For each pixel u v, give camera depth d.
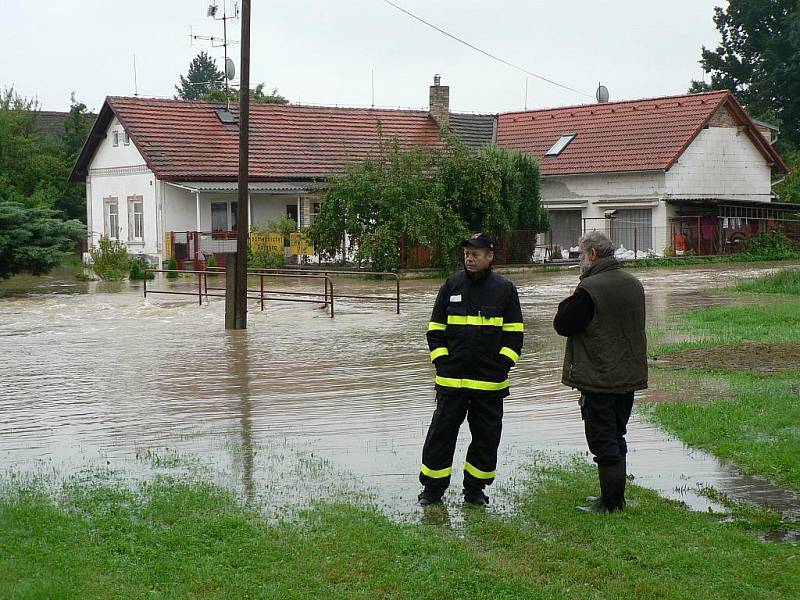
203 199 42.47
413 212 34.12
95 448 9.02
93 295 28.95
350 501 7.14
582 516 6.75
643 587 5.46
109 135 45.00
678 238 42.22
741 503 7.07
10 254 32.19
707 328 16.70
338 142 46.44
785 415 9.42
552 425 9.70
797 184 53.59
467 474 7.14
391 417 10.26
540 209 38.91
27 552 6.01
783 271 27.38
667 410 9.86
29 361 15.02
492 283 7.14
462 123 51.50
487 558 5.92
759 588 5.47
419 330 18.44
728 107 45.03
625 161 43.81
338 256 38.75
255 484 7.61
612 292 6.87
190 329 19.14
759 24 69.94
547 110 51.00
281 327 19.20
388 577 5.64
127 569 5.78
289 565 5.82
